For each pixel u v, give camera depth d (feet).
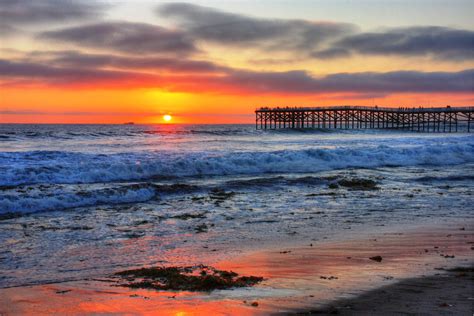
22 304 23.75
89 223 45.55
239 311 21.84
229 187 68.95
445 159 111.75
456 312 20.93
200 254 34.32
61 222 45.78
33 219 46.85
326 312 21.42
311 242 37.76
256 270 29.58
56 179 68.95
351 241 37.86
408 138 194.90
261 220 47.65
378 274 27.96
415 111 309.42
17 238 39.40
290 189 69.15
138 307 22.85
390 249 34.86
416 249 34.78
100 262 32.71
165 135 206.28
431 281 26.18
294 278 27.48
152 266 31.48
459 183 77.66
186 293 24.99
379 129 316.40
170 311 22.12
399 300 22.85
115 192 58.44
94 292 25.54
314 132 278.87
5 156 84.79
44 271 30.48
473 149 120.37
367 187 71.87
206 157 90.38
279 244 37.24
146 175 77.51
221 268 30.30
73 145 140.87
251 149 129.49
